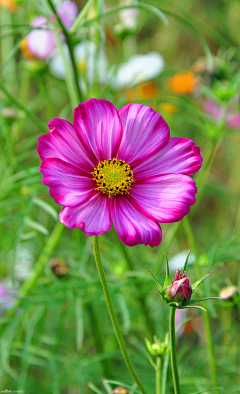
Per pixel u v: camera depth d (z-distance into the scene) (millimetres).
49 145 358
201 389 524
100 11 459
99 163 367
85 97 526
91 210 354
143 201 362
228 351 562
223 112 514
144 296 526
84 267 523
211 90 520
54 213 468
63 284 502
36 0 545
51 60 575
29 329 510
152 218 356
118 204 361
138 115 374
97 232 340
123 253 510
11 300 538
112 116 369
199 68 527
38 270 542
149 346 383
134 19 555
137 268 579
